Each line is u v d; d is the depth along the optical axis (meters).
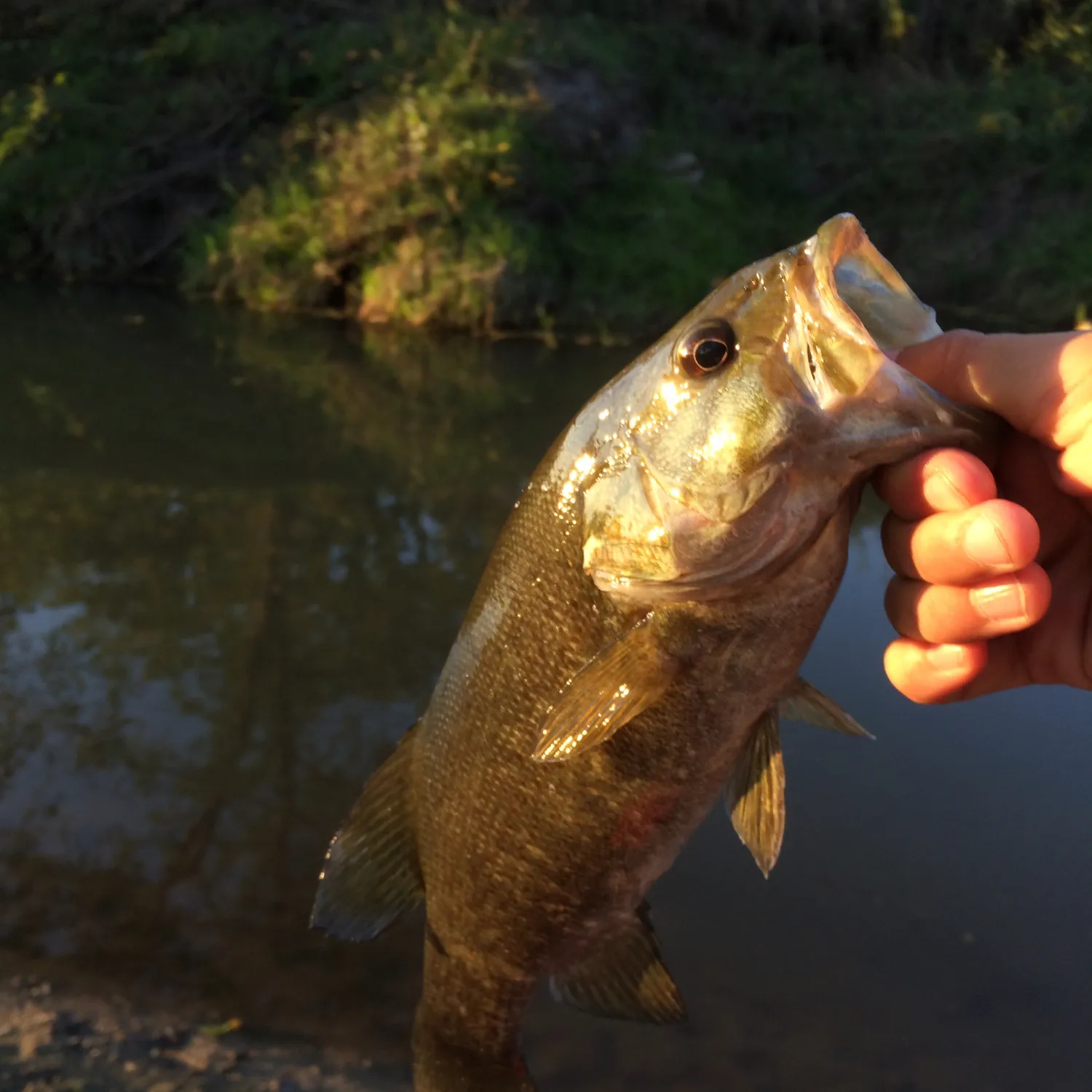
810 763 0.63
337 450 1.08
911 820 0.58
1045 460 0.31
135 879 0.55
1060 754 0.63
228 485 1.00
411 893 0.37
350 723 0.67
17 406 1.19
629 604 0.31
